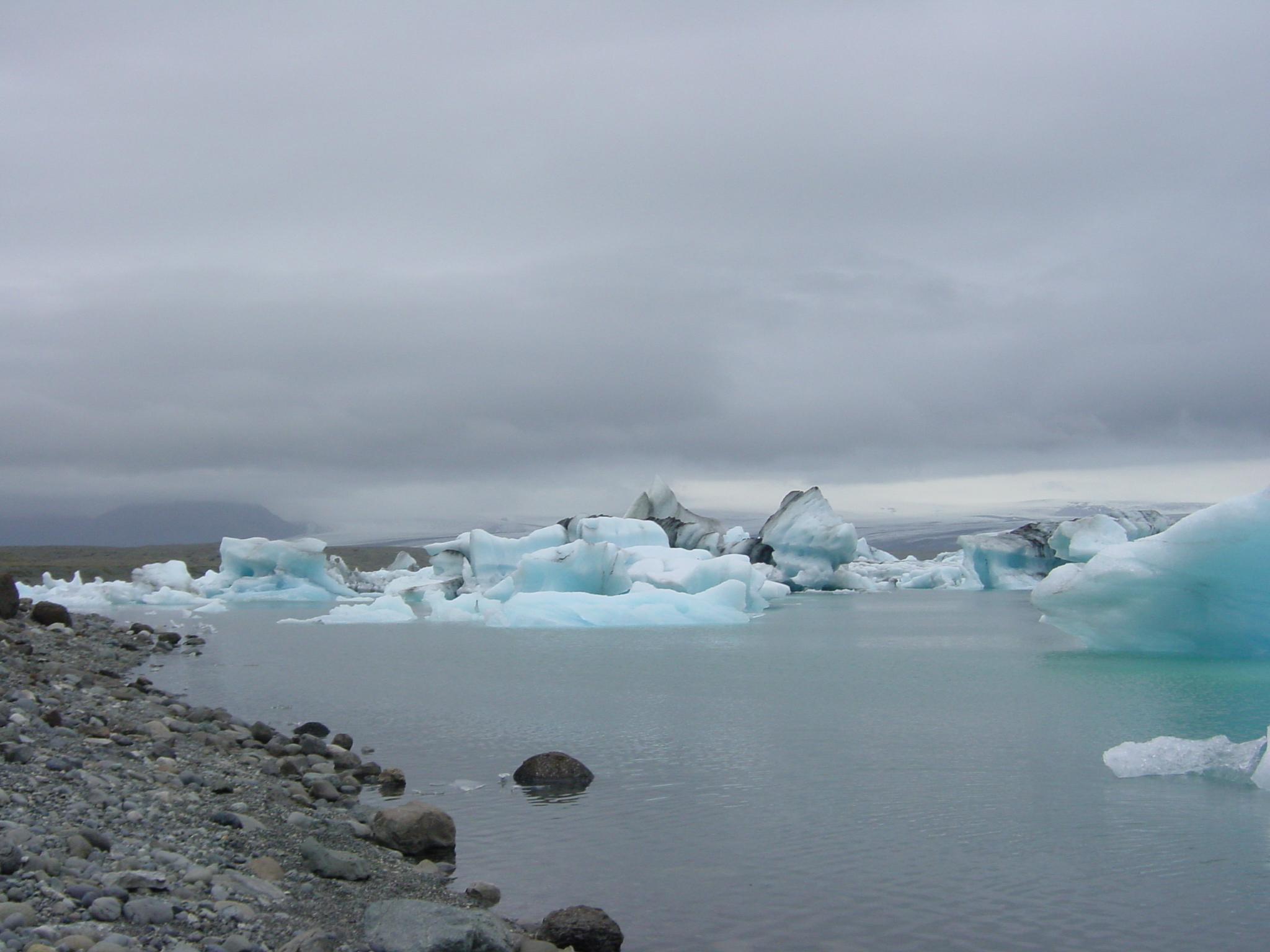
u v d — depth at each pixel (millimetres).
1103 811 9320
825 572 55438
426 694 17281
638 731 13742
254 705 16000
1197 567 20250
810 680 19094
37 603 22844
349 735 13305
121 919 5016
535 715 15094
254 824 7527
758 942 6355
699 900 7082
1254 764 10484
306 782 9664
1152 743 11141
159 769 8906
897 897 7125
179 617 36969
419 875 7262
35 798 6848
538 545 43625
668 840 8508
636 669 21047
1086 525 39625
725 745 12711
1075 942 6359
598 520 44312
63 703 11516
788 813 9367
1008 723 14148
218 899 5672
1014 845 8352
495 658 23094
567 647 25688
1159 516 49094
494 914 6621
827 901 7051
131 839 6465
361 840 7965
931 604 45500
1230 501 19750
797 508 56594
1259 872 7594
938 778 10805
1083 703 15742
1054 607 23016
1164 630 21781
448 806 9609
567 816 9266
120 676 18094
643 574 37906
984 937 6445
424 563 87062
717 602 34938
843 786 10438
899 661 22109
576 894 7160
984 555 57406
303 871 6730
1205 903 6984
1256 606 20141
